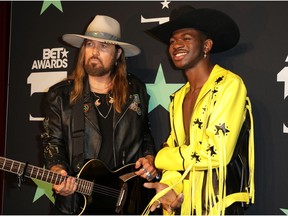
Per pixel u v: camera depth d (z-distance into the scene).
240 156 2.38
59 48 3.27
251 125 2.45
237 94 2.26
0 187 3.32
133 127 2.72
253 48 2.79
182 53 2.40
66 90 2.75
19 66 3.34
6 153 3.33
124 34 3.11
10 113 3.34
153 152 2.78
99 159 2.66
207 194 2.24
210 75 2.38
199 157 2.23
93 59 2.66
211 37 2.53
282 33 2.74
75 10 3.25
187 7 2.58
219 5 2.88
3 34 3.35
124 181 2.60
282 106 2.71
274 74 2.74
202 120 2.28
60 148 2.69
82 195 2.63
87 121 2.68
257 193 2.74
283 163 2.70
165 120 2.98
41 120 3.28
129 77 2.86
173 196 2.33
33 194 3.27
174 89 2.97
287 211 2.68
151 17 3.04
